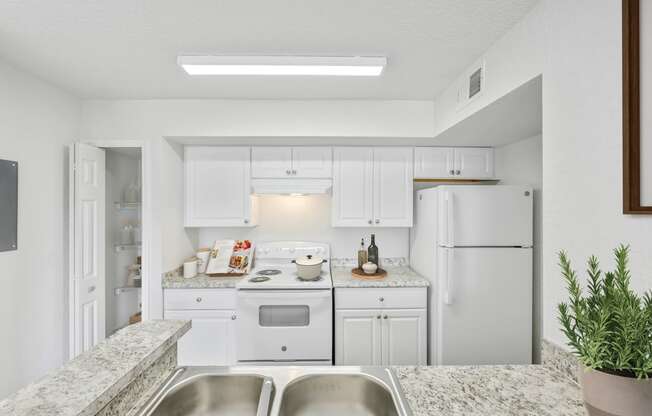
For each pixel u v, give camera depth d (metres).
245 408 1.01
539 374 1.02
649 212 0.79
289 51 1.63
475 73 1.71
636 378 0.60
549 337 1.12
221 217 2.62
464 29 1.41
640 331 0.60
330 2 1.25
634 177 0.82
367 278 2.46
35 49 1.61
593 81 0.95
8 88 1.76
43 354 1.98
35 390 0.71
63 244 2.14
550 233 1.12
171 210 2.46
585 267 0.98
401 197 2.66
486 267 2.12
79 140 2.30
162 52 1.64
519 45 1.33
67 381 0.75
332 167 2.64
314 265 2.43
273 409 0.86
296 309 2.31
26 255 1.86
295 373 1.04
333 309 2.39
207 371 1.04
